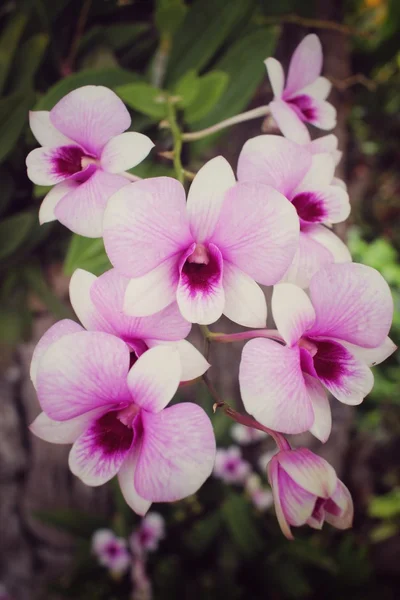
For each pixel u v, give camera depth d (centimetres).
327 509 20
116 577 56
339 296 19
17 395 48
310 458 19
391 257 100
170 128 28
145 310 19
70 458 19
